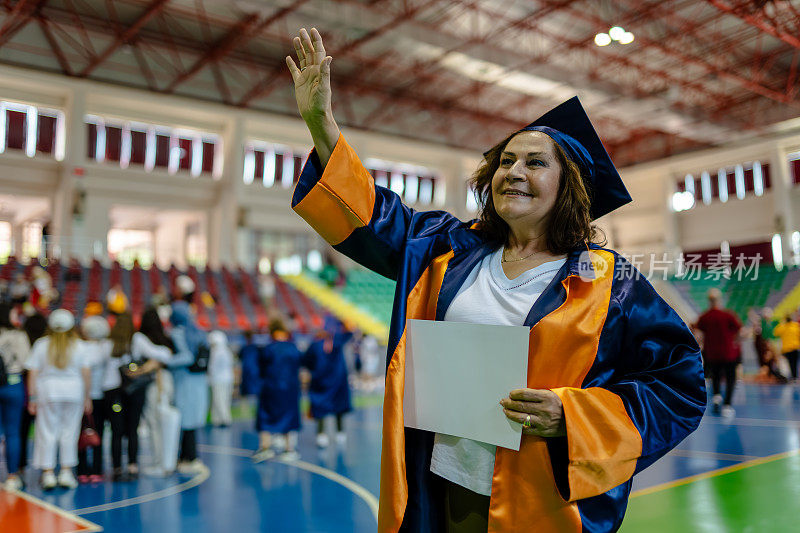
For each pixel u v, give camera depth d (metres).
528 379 1.21
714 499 4.71
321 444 7.90
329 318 8.29
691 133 23.45
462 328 1.27
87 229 20.20
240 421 10.78
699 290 21.81
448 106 25.56
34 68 18.77
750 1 16.98
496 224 1.47
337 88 23.33
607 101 21.02
